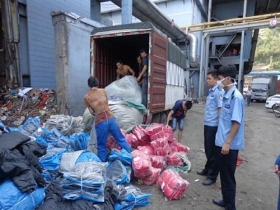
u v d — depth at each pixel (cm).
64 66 647
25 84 856
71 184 238
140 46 828
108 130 366
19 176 217
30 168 231
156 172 336
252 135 727
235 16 2364
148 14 1265
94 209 230
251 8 2275
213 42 2344
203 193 321
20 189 209
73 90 679
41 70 913
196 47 1888
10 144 238
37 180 234
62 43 642
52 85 972
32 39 865
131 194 272
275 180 378
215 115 347
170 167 394
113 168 312
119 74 660
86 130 488
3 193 203
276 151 552
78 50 696
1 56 888
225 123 259
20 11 816
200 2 2122
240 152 538
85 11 1109
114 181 290
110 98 530
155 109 574
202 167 421
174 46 750
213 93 353
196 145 579
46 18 917
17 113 660
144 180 333
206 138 363
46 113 652
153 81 548
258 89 2242
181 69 894
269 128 847
